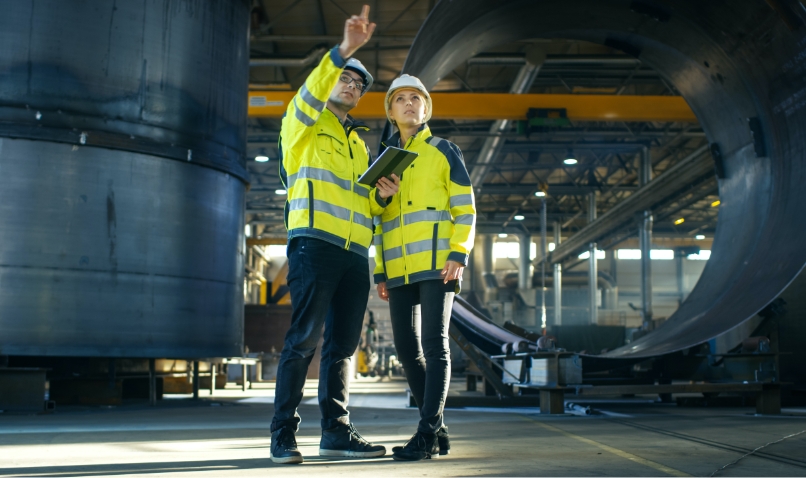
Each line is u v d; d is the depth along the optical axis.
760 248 6.81
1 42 6.26
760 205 7.44
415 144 2.85
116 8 6.60
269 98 15.89
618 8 8.09
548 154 28.92
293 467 2.29
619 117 16.77
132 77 6.64
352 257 2.63
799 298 7.47
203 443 3.20
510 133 23.31
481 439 3.35
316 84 2.43
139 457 2.62
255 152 27.00
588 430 3.90
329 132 2.65
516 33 8.45
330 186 2.58
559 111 16.67
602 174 33.25
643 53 9.05
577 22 8.58
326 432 2.64
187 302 6.88
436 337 2.65
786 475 2.14
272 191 31.06
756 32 6.75
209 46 7.32
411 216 2.73
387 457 2.62
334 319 2.70
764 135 7.46
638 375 6.71
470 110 16.69
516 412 5.50
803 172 6.62
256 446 3.06
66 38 6.39
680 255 46.53
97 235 6.36
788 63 6.57
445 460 2.51
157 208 6.71
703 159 20.69
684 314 7.64
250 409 6.23
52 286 6.16
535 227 42.09
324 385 2.67
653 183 23.91
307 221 2.53
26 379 5.79
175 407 6.54
